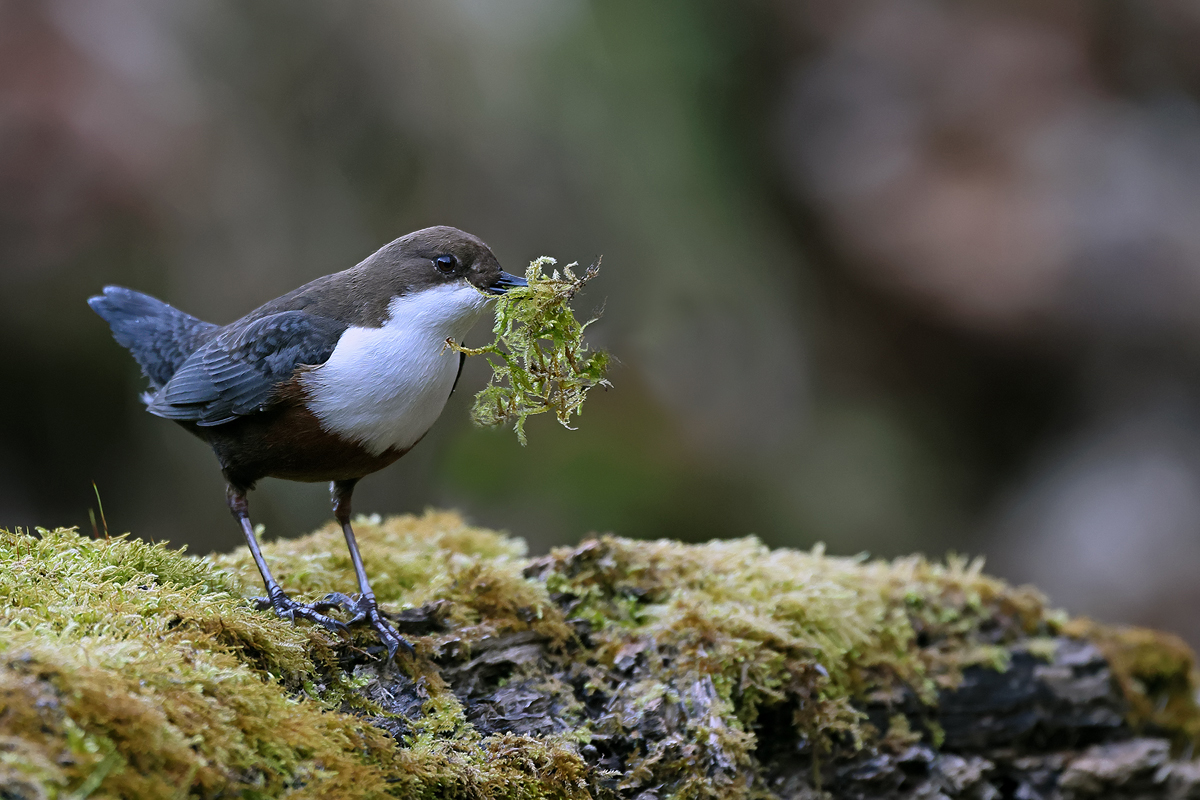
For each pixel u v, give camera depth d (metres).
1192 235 15.30
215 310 11.83
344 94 12.52
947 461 15.98
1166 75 16.19
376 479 12.17
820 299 16.03
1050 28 16.11
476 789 3.96
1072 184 15.67
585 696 4.87
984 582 6.17
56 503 11.82
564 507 12.51
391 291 5.16
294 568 5.35
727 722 4.79
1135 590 14.04
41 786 2.63
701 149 14.91
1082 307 15.70
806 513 14.05
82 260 11.42
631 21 14.87
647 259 13.43
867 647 5.60
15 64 11.12
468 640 4.66
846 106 16.02
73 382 11.88
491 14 13.53
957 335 16.19
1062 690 5.83
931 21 16.03
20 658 2.93
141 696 3.12
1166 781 5.86
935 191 15.77
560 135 13.35
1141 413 15.59
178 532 11.86
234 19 12.23
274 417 5.03
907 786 5.37
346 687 4.23
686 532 13.05
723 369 13.80
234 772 3.20
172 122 11.67
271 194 12.10
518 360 4.60
